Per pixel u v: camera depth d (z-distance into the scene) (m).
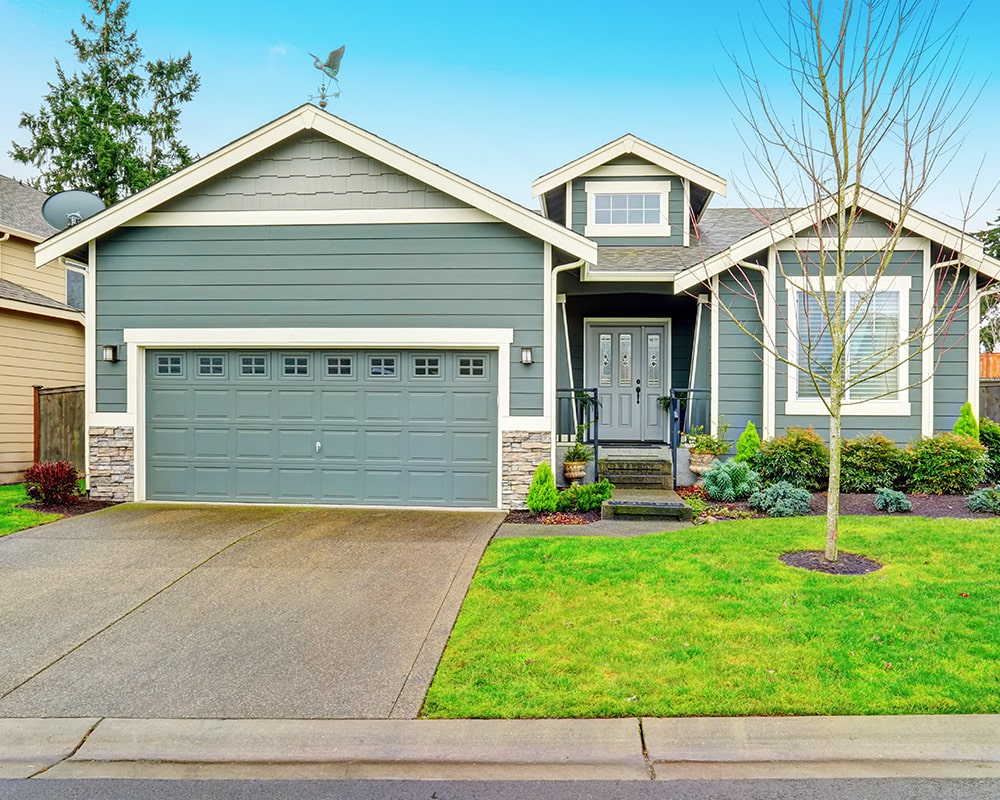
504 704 3.68
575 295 12.10
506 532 7.54
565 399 11.62
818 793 3.00
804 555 6.12
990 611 4.67
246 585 5.80
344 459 9.27
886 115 5.87
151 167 28.62
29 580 5.96
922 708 3.53
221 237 9.22
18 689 4.04
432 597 5.42
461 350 9.12
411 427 9.18
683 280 10.01
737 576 5.50
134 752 3.43
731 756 3.26
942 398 10.09
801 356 9.93
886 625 4.48
